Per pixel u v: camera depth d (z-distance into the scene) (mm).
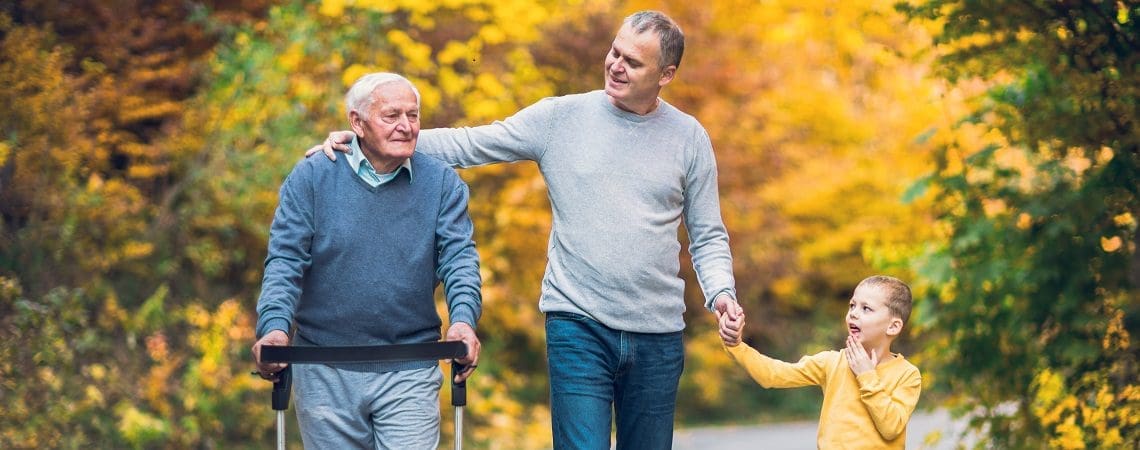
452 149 4895
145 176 10258
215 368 10117
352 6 10594
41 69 8945
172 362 9906
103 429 9375
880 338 4980
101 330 9852
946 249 8211
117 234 9758
